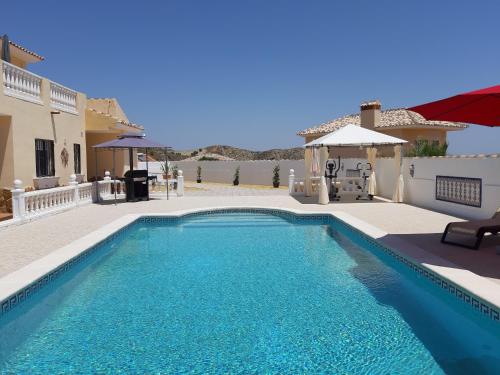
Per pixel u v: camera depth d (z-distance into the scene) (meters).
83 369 4.82
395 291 7.55
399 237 10.18
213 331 5.84
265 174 33.31
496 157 11.88
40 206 13.83
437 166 15.16
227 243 11.61
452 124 27.91
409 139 27.06
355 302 6.96
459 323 6.12
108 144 17.20
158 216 14.44
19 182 12.46
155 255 10.24
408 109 8.14
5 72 13.81
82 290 7.61
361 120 29.20
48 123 16.69
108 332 5.82
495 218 9.71
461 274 6.82
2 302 5.80
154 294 7.39
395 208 16.02
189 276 8.49
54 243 9.69
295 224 14.58
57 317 6.36
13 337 5.68
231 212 16.69
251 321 6.18
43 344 5.46
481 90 6.62
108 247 10.73
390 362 4.96
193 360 5.01
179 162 42.03
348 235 12.45
